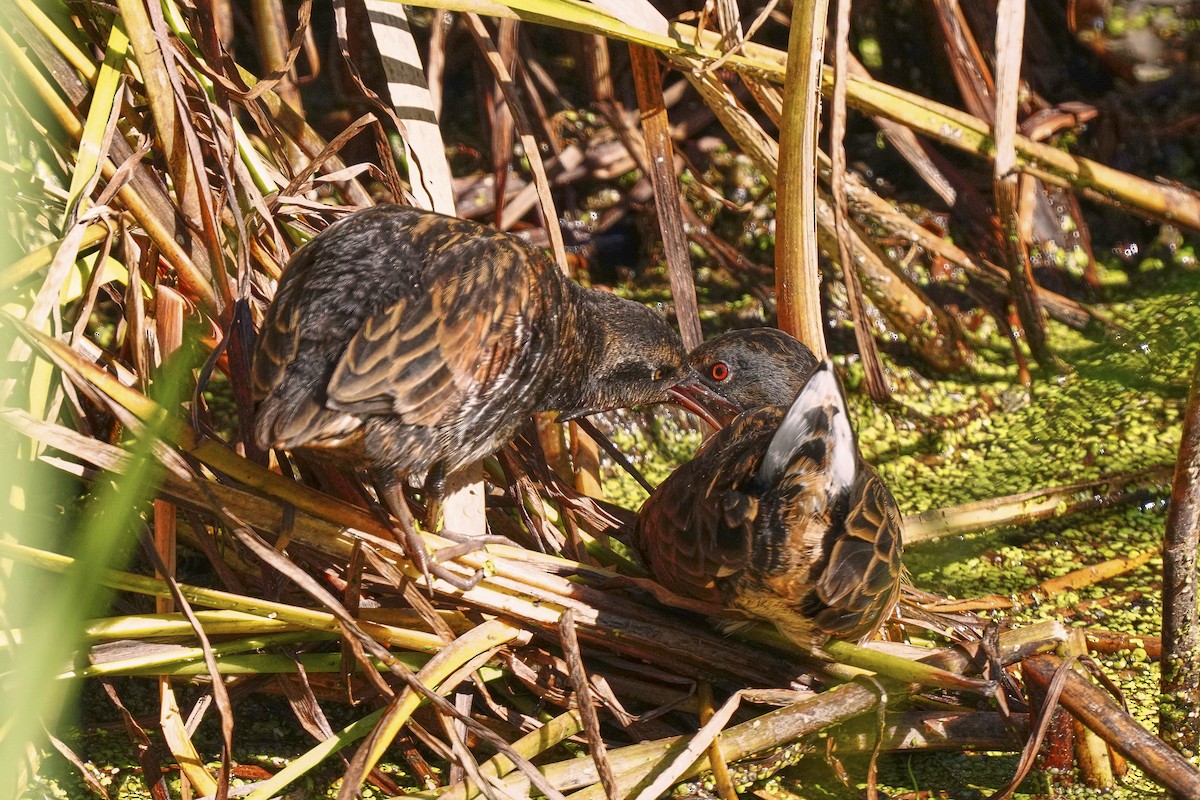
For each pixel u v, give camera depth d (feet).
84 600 16.71
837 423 19.74
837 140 27.37
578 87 39.22
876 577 21.09
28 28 23.77
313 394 19.74
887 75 39.24
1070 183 29.84
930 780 23.31
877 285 35.09
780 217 26.78
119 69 23.57
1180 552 22.65
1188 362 34.96
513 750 20.18
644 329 27.25
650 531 23.47
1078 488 30.91
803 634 22.43
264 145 29.40
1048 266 37.32
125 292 24.59
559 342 24.02
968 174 38.42
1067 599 28.45
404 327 20.18
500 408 22.20
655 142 29.01
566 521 26.13
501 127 35.50
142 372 22.34
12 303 22.48
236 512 21.71
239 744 23.65
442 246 21.39
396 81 26.61
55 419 22.52
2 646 21.01
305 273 20.77
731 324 36.14
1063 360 35.73
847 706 22.38
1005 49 27.61
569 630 20.80
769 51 28.32
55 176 25.26
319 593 20.30
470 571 22.75
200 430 21.24
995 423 34.58
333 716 24.26
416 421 20.49
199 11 25.63
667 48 26.21
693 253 37.52
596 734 20.07
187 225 23.71
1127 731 21.63
